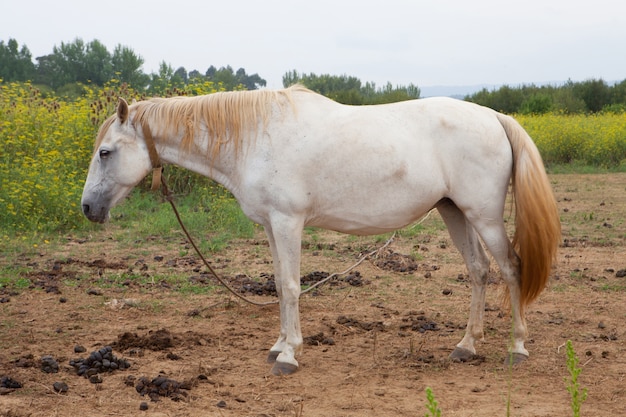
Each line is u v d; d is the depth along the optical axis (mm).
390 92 39688
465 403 4367
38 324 6145
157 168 5152
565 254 9133
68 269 8094
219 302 6941
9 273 7750
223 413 4215
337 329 6090
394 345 5641
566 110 35031
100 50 44688
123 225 10688
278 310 6734
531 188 4879
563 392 4570
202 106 4980
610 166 21188
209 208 11758
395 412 4230
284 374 4906
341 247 9633
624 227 11102
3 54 47125
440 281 7820
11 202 10195
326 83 45031
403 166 4824
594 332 5930
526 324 5629
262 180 4809
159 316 6488
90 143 12805
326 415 4184
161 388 4543
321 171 4805
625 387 4648
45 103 13984
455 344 5680
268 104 4906
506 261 5055
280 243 4848
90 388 4602
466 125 4922
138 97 13242
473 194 4945
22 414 4148
